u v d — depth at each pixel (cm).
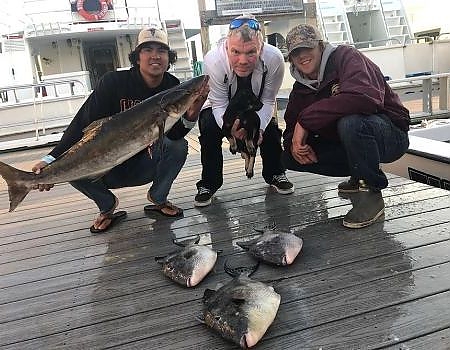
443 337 159
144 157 305
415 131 499
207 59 311
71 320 199
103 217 315
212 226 297
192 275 214
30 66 1055
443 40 1037
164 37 276
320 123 260
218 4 798
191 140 741
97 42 1174
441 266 208
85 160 251
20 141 860
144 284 226
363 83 252
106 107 283
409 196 308
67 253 279
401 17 1208
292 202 327
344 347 159
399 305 181
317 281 208
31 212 389
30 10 1070
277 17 828
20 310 213
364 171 261
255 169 449
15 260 278
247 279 197
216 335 176
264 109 321
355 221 263
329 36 1103
